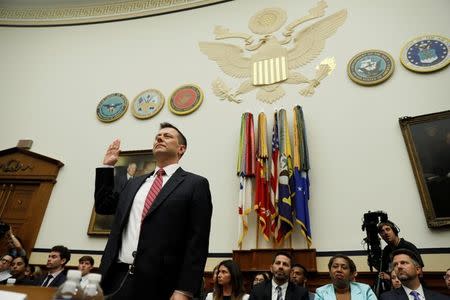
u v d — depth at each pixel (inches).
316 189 225.3
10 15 384.8
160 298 70.1
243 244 223.1
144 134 284.7
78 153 294.7
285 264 154.5
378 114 233.0
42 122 317.7
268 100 265.4
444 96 221.3
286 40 285.3
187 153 266.2
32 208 277.6
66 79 335.0
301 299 147.6
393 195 207.6
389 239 152.2
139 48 333.1
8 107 331.6
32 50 360.2
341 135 236.1
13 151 305.0
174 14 341.4
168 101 293.0
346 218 211.3
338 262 144.8
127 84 315.9
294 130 237.8
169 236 74.5
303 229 205.5
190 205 79.3
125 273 72.8
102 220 260.7
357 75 248.1
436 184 199.6
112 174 86.7
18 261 211.5
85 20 366.0
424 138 213.0
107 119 298.8
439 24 245.6
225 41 307.0
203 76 296.5
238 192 241.4
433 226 189.3
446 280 157.1
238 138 260.1
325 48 270.2
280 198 215.8
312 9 291.9
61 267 200.7
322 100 251.9
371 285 189.0
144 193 82.7
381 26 262.2
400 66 241.6
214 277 166.2
